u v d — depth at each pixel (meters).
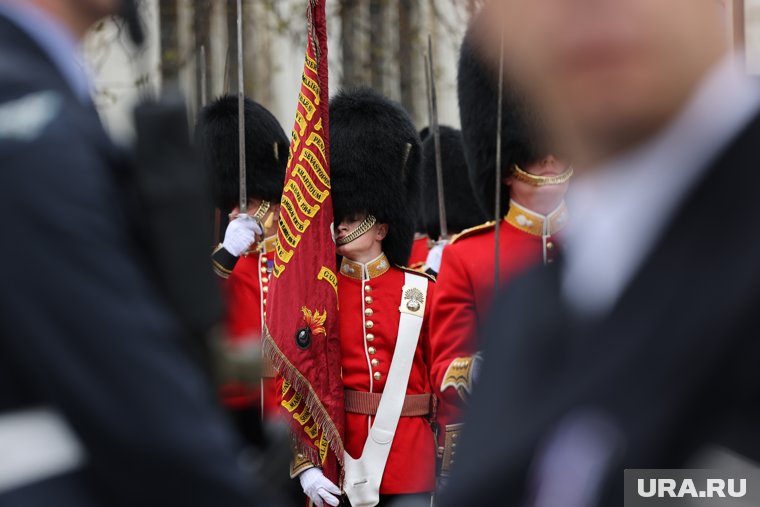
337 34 51.03
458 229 27.31
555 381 4.91
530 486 4.94
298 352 19.00
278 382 19.39
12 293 5.88
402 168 20.38
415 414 19.48
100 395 6.00
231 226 20.78
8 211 5.90
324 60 19.44
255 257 21.48
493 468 5.09
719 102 4.29
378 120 20.25
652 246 4.33
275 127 23.31
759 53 4.82
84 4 7.04
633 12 4.35
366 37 50.72
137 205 6.67
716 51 4.38
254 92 49.66
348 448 19.39
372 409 19.33
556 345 5.02
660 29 4.34
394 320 19.58
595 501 4.40
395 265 20.33
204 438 6.28
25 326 5.89
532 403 5.04
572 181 4.98
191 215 6.73
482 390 5.58
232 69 42.44
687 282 4.17
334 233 19.92
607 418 4.39
